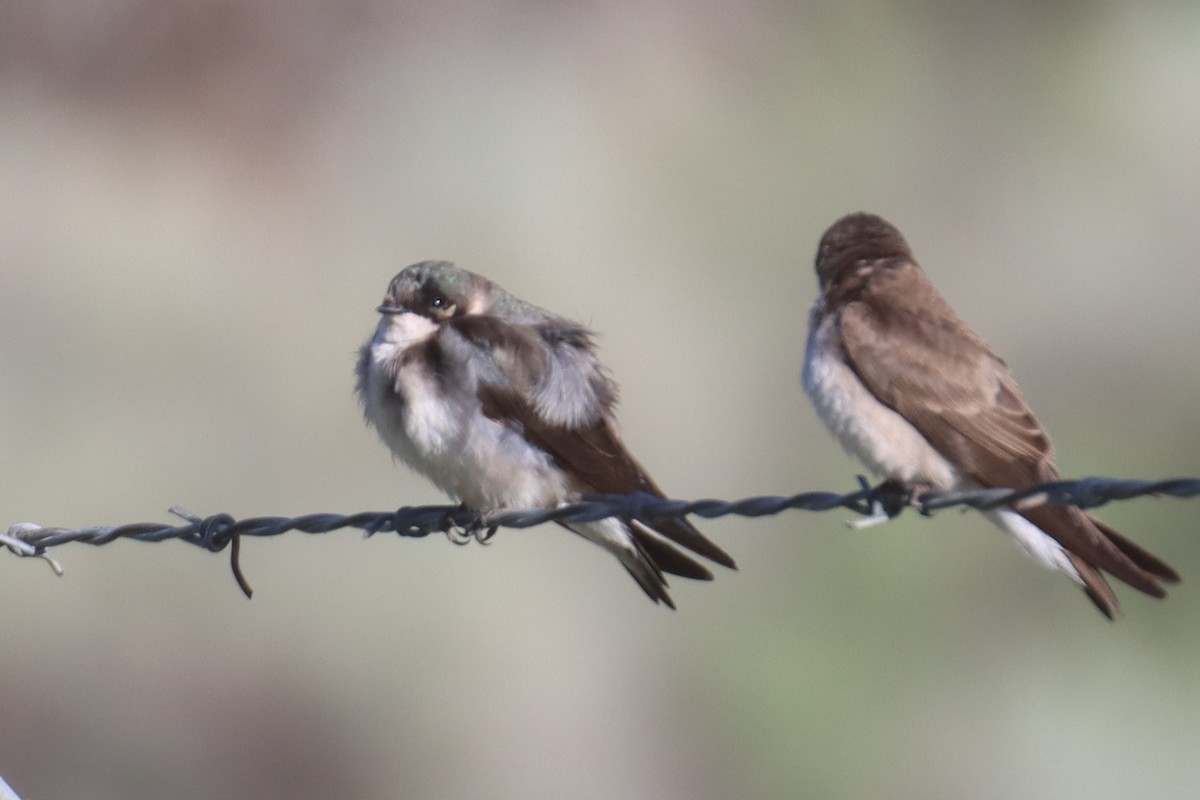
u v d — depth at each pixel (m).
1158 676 16.50
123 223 18.70
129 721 18.17
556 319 8.73
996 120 22.33
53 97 18.69
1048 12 22.17
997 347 21.52
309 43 19.00
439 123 19.42
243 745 18.09
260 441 18.44
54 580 18.09
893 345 8.14
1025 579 16.77
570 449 8.29
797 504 7.20
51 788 17.86
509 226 19.72
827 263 8.65
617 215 20.19
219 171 18.97
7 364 18.19
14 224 18.48
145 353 18.53
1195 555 16.66
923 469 8.10
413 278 8.52
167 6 18.55
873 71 22.12
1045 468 8.09
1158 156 21.97
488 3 19.58
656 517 7.43
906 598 16.67
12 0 18.34
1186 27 21.97
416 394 8.25
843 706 16.38
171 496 18.12
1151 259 21.52
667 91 20.69
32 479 17.98
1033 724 16.42
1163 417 20.80
